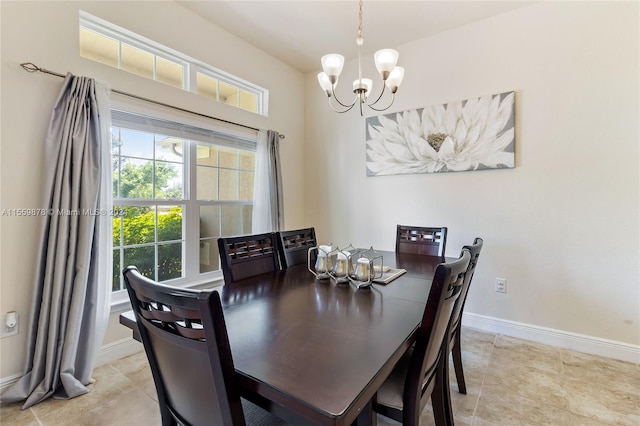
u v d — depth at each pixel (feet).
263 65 10.66
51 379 5.67
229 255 5.74
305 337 3.27
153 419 5.24
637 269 6.99
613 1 7.09
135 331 3.64
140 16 7.38
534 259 8.13
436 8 8.15
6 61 5.51
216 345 2.37
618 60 7.07
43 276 5.71
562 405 5.52
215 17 8.70
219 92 9.62
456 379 6.03
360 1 7.25
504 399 5.69
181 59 8.46
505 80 8.36
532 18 7.99
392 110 10.23
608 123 7.19
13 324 5.60
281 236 6.95
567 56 7.59
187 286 8.66
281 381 2.47
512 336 8.41
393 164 10.21
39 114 5.86
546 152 7.89
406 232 8.52
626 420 5.12
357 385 2.43
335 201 11.69
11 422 5.11
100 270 6.32
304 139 12.50
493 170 8.60
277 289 5.07
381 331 3.42
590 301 7.49
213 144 9.23
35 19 5.83
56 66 6.07
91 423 5.13
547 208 7.93
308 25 9.03
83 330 6.12
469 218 8.99
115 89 6.90
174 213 8.52
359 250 8.24
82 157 5.99
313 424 2.42
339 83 11.47
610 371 6.62
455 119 9.05
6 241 5.57
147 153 7.92
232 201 10.08
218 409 2.64
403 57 9.94
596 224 7.38
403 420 3.52
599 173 7.32
